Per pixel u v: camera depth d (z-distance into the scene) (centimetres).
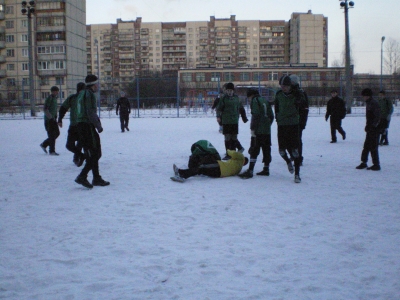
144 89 3816
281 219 547
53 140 1193
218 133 1869
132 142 1510
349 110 3400
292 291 348
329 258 417
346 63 3375
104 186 762
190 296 339
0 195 695
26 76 6912
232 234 488
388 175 852
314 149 1277
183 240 469
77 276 379
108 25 11806
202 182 793
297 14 10894
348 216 561
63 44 6781
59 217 564
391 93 3941
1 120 3238
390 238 474
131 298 337
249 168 834
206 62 11750
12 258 422
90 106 739
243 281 367
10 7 6856
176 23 11825
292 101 790
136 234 491
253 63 11725
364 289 352
